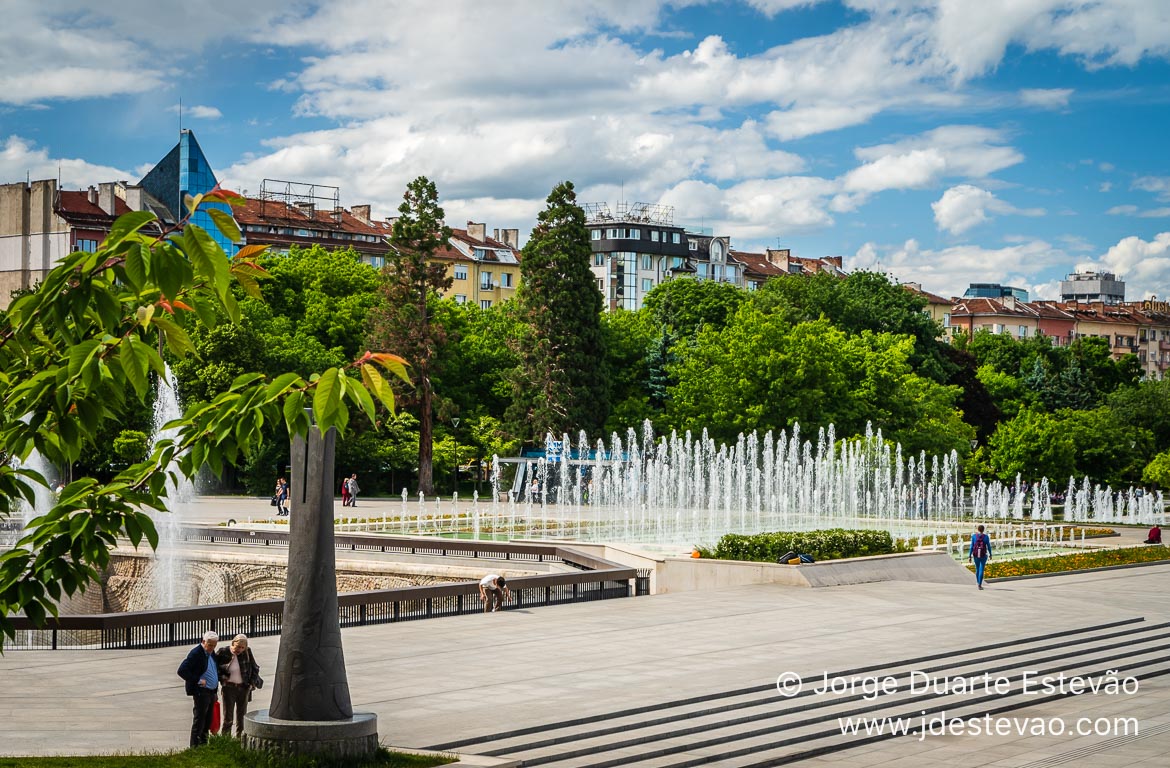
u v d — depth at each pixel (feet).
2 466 30.12
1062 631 112.16
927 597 132.67
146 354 27.32
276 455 266.98
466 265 481.05
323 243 435.53
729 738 75.36
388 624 110.01
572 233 298.56
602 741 71.31
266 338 277.23
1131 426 339.98
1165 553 187.32
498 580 118.93
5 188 391.65
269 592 158.51
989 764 73.67
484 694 79.51
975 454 309.42
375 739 58.44
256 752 55.77
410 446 289.12
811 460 256.73
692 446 287.48
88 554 29.25
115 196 395.34
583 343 298.97
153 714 71.72
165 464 29.58
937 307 629.92
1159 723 85.61
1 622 29.27
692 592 134.00
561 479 264.93
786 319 341.41
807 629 109.40
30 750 61.98
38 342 32.17
